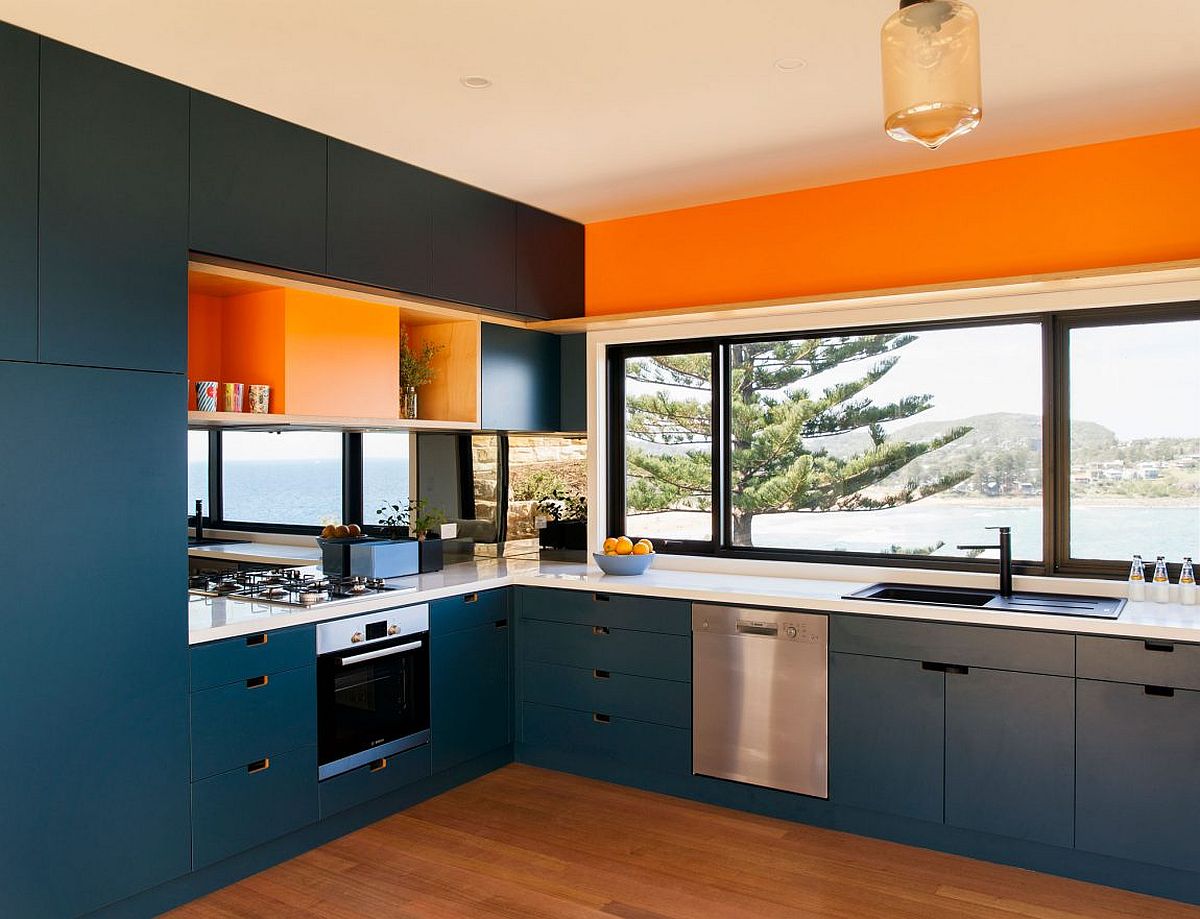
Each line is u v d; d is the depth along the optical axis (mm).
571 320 4621
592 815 3850
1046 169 3801
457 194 4184
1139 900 3090
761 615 3793
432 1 2547
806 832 3672
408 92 3184
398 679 3834
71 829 2746
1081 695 3180
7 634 2607
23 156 2646
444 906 3068
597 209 4715
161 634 2971
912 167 4027
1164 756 3051
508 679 4438
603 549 4801
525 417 4750
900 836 3568
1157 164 3600
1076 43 2811
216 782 3129
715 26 2711
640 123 3492
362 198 3721
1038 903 3068
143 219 2945
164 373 3004
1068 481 3877
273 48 2834
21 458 2637
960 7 1816
